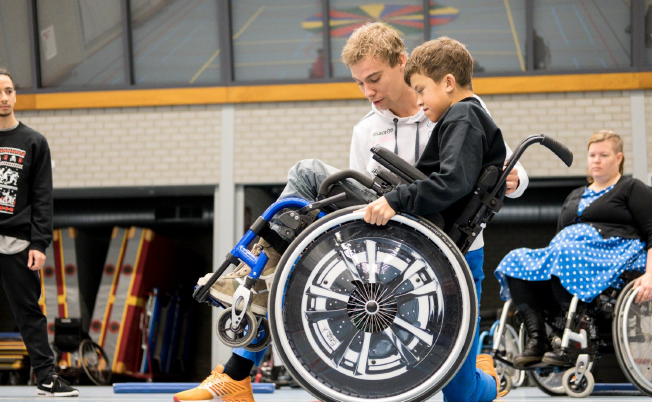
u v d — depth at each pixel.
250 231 1.88
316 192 2.02
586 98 7.28
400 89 2.26
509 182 2.06
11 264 3.34
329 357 1.72
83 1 7.71
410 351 1.72
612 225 3.47
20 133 3.44
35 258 3.35
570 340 3.60
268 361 6.62
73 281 8.27
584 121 7.26
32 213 3.43
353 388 1.71
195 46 7.64
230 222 7.44
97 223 8.52
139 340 8.22
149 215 8.48
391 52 2.20
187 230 8.77
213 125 7.57
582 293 3.35
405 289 1.73
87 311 8.54
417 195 1.70
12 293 3.37
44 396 3.41
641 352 3.21
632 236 3.43
